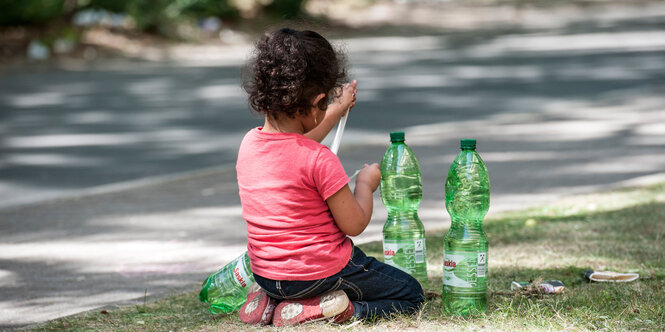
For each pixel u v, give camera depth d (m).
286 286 3.58
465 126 10.40
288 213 3.53
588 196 6.52
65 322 3.99
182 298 4.39
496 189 7.00
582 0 35.53
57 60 18.58
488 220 5.87
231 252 5.46
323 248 3.55
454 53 19.80
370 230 5.84
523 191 6.88
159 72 17.03
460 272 3.75
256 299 3.81
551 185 7.05
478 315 3.71
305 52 3.41
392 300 3.77
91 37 20.47
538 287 4.07
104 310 4.18
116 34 21.06
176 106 12.65
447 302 3.79
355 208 3.56
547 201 6.47
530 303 3.88
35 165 8.82
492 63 17.50
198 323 3.86
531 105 11.94
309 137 4.01
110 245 5.74
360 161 8.42
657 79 13.95
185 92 14.12
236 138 10.12
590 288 4.16
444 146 9.05
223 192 7.42
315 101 3.48
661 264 4.56
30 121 11.54
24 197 7.48
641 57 17.42
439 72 16.20
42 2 19.91
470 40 23.08
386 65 17.55
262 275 3.61
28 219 6.61
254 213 3.60
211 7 23.70
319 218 3.56
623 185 6.87
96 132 10.66
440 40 23.31
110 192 7.56
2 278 4.99
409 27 26.88
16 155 9.34
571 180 7.21
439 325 3.62
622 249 4.91
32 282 4.89
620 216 5.78
